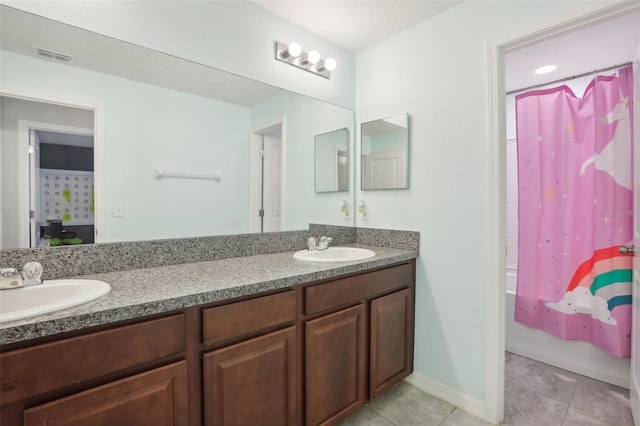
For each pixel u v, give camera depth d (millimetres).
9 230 1138
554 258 2227
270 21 1816
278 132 1909
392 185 2074
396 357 1819
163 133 1499
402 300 1848
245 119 1764
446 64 1799
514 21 1541
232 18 1666
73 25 1240
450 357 1810
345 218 2268
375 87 2176
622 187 1989
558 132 2244
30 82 1180
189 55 1527
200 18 1558
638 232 1527
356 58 2299
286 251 1975
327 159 2158
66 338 817
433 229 1875
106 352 872
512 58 2098
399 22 1914
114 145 1365
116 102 1365
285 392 1293
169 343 989
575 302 2129
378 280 1690
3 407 746
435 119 1853
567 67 2232
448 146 1796
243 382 1159
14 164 1152
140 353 931
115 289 1072
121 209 1386
